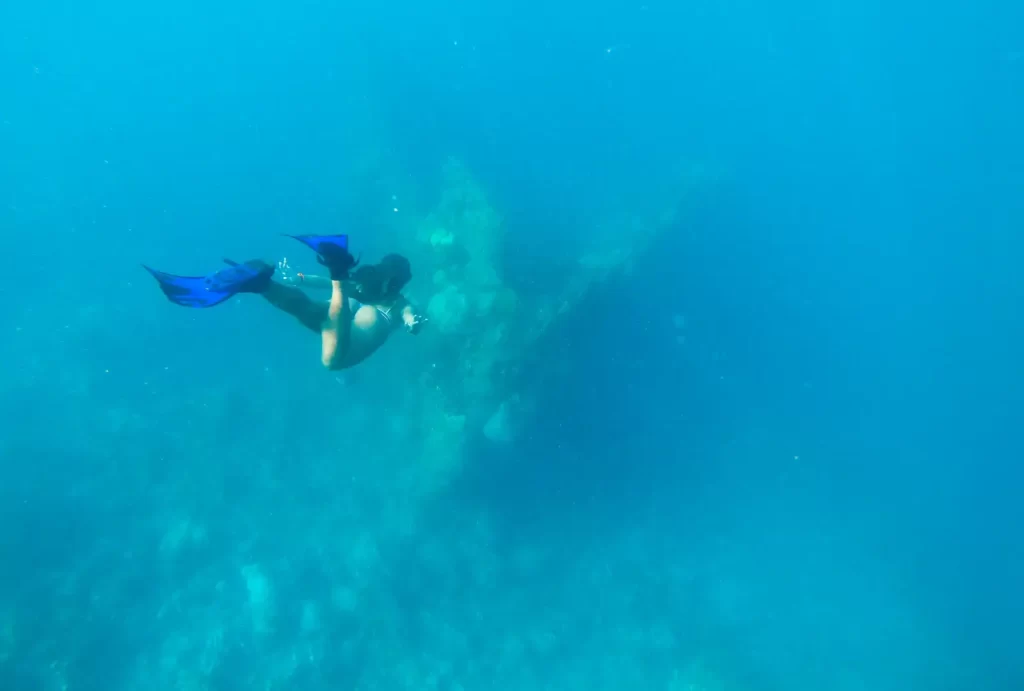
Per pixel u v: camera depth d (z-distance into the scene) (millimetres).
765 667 7590
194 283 2301
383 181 10016
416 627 7648
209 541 7957
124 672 7012
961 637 7863
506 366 7996
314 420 8859
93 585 7480
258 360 9242
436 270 8555
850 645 7816
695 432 9078
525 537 8328
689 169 10328
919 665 7629
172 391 9008
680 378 9188
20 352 9086
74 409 8727
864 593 8281
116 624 7281
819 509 8953
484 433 8180
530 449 8477
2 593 7203
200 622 7398
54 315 9500
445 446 8039
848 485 9102
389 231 9492
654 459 8859
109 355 9227
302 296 2666
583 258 9023
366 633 7523
